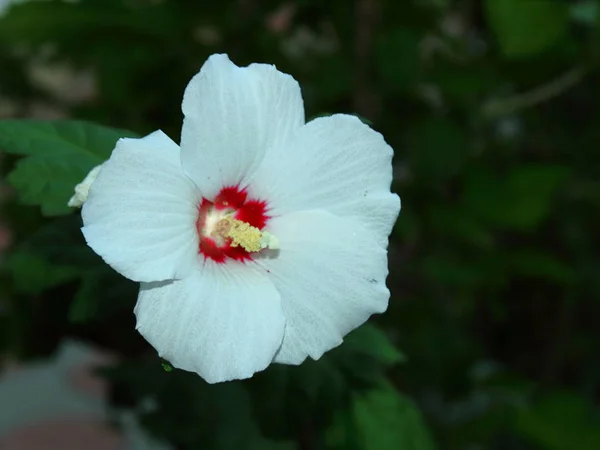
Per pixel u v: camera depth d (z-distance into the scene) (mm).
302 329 346
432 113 584
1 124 377
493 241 627
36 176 372
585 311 726
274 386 396
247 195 354
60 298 512
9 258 474
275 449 469
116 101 574
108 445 715
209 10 571
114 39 564
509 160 640
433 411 598
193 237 338
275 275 348
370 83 567
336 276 345
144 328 325
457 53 601
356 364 405
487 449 650
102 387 797
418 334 566
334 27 589
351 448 411
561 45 573
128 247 320
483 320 721
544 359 721
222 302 334
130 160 321
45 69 661
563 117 669
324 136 348
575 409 569
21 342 528
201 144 335
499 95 640
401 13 586
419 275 576
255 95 343
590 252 696
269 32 598
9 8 535
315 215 350
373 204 350
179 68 569
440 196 572
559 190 638
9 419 738
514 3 521
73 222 408
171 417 477
